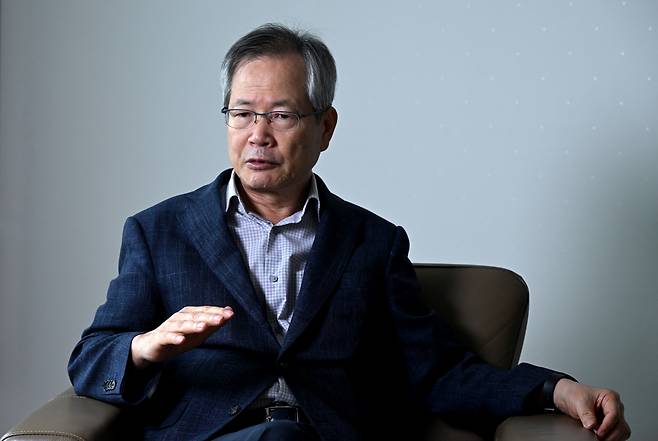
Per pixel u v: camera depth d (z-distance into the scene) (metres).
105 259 3.18
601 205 2.88
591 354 2.92
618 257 2.88
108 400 1.93
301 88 2.13
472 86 2.95
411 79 2.99
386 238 2.26
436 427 2.19
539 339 2.95
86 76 3.15
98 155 3.16
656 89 2.82
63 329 3.21
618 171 2.86
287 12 3.06
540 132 2.91
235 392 2.04
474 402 2.11
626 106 2.84
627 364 2.89
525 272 2.95
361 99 3.03
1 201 3.20
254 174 2.12
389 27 3.00
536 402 2.06
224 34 3.09
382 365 2.25
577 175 2.89
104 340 2.00
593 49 2.86
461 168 2.97
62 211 3.19
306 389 2.07
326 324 2.14
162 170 3.14
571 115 2.89
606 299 2.90
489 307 2.30
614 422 1.92
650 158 2.83
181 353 2.02
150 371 2.00
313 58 2.16
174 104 3.12
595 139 2.87
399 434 2.21
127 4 3.12
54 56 3.16
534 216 2.93
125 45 3.13
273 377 2.07
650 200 2.84
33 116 3.18
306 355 2.10
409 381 2.20
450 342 2.22
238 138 2.13
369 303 2.19
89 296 3.19
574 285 2.92
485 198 2.96
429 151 2.99
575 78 2.88
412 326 2.21
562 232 2.91
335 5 3.03
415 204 3.01
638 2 2.82
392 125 3.01
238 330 2.09
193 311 1.87
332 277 2.17
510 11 2.91
